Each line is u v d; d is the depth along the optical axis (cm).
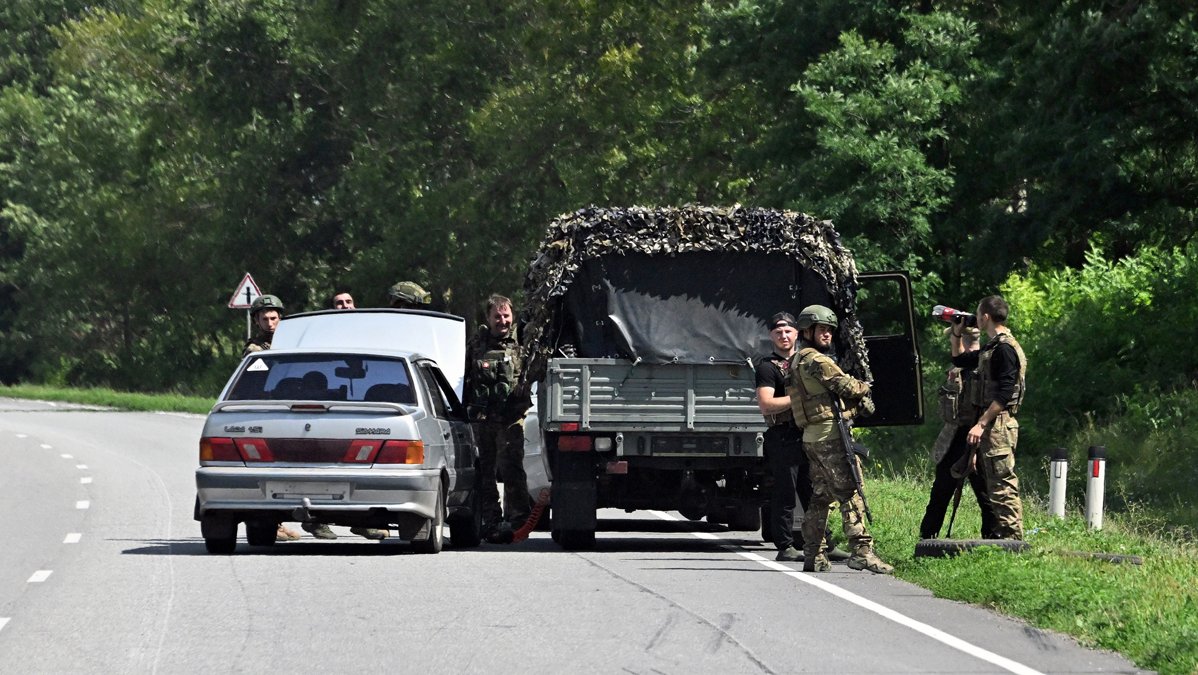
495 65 17138
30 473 8094
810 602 3631
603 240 5028
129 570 4212
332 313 6047
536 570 4250
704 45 14425
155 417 14425
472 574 4141
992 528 4566
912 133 9781
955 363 4525
